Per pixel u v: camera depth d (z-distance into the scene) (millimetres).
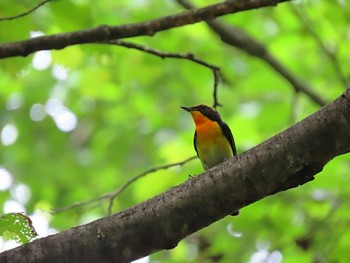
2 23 8773
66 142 19594
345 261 10672
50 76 18766
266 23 15547
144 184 12797
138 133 19156
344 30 13031
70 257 5145
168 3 15195
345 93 4938
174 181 12695
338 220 11211
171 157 12758
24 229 5520
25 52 7852
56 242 5164
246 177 5078
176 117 18750
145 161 18781
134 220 5148
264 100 15727
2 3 8734
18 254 5141
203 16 8031
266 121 14102
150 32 8039
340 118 4918
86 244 5141
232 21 14039
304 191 11719
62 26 9352
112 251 5164
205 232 12281
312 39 14117
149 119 18578
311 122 5000
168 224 5145
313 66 15555
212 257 12070
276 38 15156
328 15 12703
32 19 8859
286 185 5086
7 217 5488
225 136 10016
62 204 17500
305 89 12492
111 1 14695
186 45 14398
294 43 15109
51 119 19547
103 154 19078
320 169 5062
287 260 11328
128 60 14633
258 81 15891
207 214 5156
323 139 4973
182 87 16797
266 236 11766
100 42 8055
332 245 10781
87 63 15727
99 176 18188
